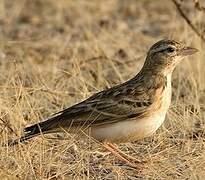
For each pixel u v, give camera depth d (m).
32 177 14.31
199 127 16.97
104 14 25.92
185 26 21.23
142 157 15.53
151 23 25.11
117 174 14.66
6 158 14.73
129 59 21.23
